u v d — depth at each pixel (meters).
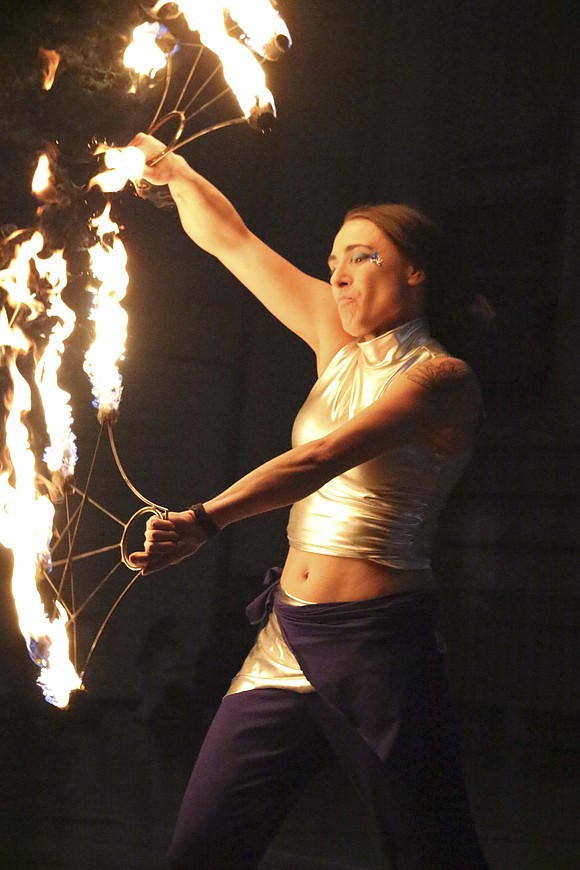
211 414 26.22
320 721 4.59
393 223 4.79
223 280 26.53
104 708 22.38
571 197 25.38
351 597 4.53
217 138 26.52
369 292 4.75
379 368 4.72
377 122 27.47
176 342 25.94
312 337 5.29
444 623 24.83
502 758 19.64
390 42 27.53
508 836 11.71
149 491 25.09
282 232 27.06
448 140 26.92
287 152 27.16
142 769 15.07
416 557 4.65
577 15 25.66
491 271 26.17
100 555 23.80
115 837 10.40
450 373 4.52
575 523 24.14
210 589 25.23
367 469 4.57
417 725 4.42
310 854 10.16
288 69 27.20
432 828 4.38
